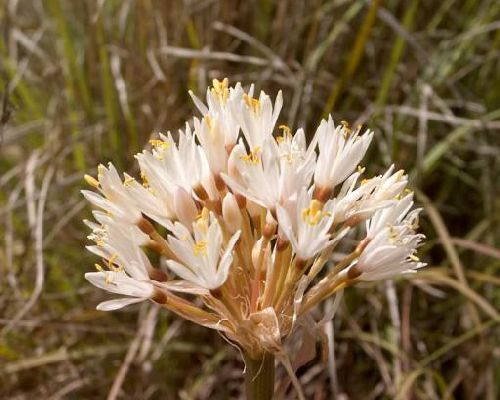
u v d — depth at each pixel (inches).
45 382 14.8
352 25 17.9
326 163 7.7
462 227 17.6
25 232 16.3
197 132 8.0
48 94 18.9
